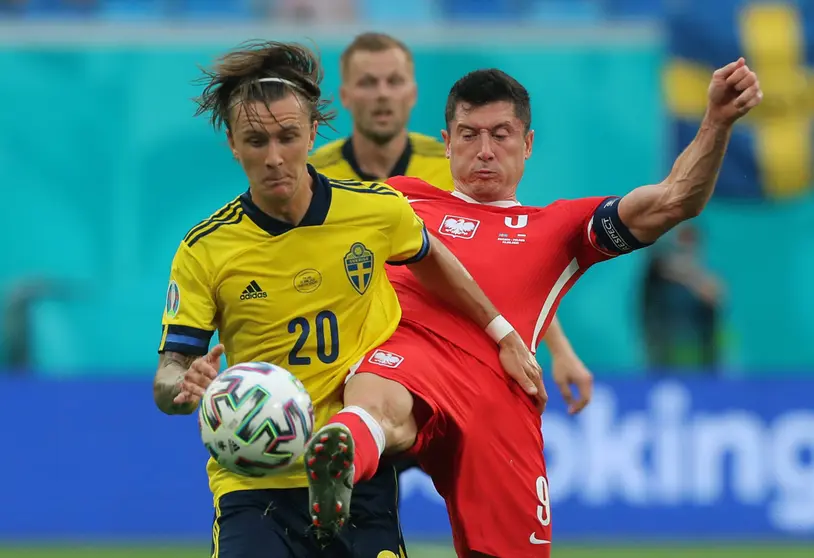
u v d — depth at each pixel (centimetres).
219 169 4388
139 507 4097
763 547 3975
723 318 4659
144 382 4147
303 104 1881
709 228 4738
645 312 4484
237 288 1939
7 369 4338
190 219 4388
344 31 4341
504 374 2097
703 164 2023
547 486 2169
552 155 4431
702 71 4728
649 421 4116
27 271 4369
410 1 5166
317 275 1950
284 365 1958
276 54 1889
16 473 4084
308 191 1955
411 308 2120
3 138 4369
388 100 2797
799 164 4719
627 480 4091
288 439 1750
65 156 4372
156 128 4384
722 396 4138
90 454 4106
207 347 1944
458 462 2077
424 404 1989
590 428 4100
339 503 1738
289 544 1950
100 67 4381
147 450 4119
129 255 4381
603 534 4066
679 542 4034
